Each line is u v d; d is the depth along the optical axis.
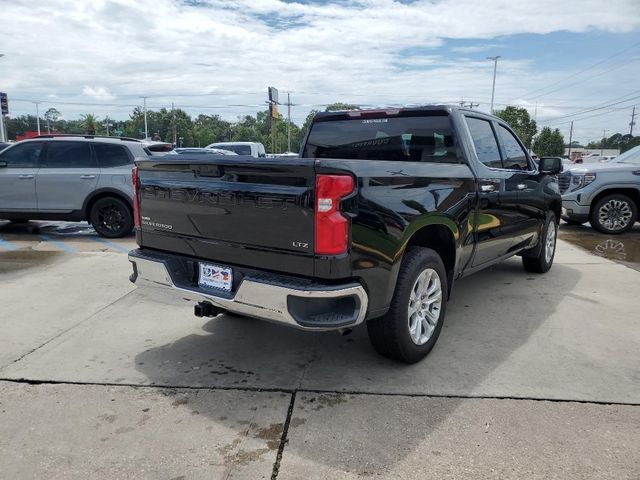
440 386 3.32
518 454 2.60
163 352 3.89
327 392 3.26
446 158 4.34
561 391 3.24
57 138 9.02
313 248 2.79
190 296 3.37
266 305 2.94
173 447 2.68
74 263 6.84
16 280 5.94
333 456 2.59
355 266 2.87
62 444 2.70
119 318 4.65
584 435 2.76
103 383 3.38
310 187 2.76
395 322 3.36
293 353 3.88
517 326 4.41
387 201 3.09
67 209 8.88
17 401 3.14
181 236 3.44
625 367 3.58
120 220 8.90
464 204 3.98
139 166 3.68
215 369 3.60
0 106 33.03
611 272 6.36
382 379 3.43
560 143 73.12
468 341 4.07
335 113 4.97
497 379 3.41
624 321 4.52
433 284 3.71
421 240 3.88
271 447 2.68
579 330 4.30
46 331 4.32
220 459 2.58
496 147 4.92
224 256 3.20
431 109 4.39
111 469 2.50
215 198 3.16
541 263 6.12
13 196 8.94
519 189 5.12
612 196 9.45
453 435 2.76
